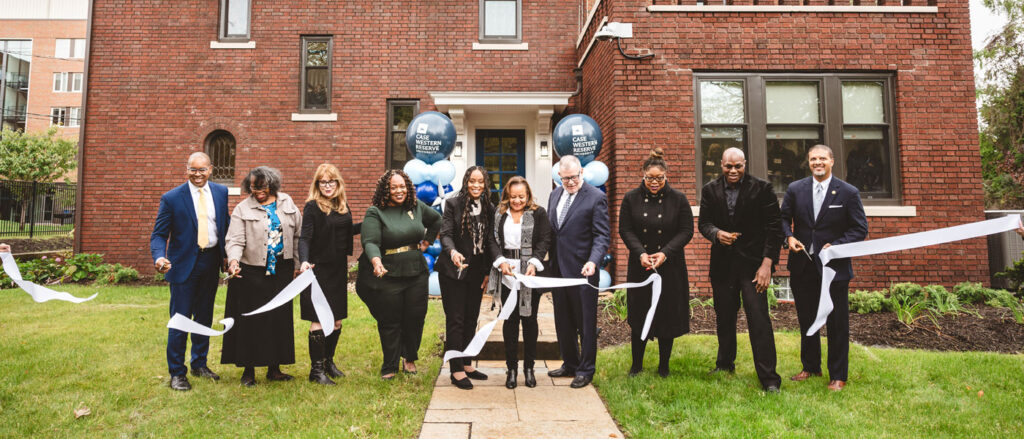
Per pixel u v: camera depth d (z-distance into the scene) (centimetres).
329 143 934
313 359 383
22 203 1470
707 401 341
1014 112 1505
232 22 962
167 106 933
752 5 742
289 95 938
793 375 400
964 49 727
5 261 309
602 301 648
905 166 714
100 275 854
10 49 3800
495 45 949
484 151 973
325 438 285
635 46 730
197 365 394
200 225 382
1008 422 308
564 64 955
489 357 468
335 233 389
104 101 934
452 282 384
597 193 395
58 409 325
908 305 589
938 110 721
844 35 732
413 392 366
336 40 945
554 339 472
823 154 378
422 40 950
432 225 419
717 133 735
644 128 723
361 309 623
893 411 327
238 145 930
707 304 627
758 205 372
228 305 376
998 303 589
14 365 407
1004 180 1477
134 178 926
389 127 950
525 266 380
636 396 352
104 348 459
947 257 702
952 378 379
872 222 709
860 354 438
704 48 731
